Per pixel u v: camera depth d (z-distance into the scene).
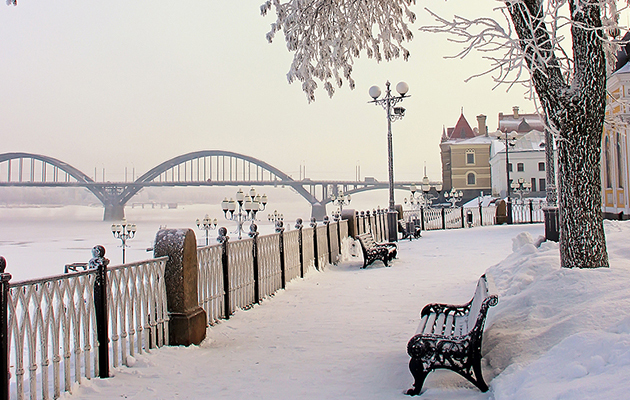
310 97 7.95
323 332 5.82
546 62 5.01
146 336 4.82
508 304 5.05
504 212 33.22
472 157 81.19
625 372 2.67
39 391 3.80
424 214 26.66
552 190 23.92
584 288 4.54
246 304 7.36
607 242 7.19
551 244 7.51
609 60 7.10
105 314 4.14
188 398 3.73
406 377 4.09
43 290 3.50
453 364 3.64
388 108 19.02
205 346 5.25
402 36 8.00
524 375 3.29
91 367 4.22
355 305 7.42
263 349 5.13
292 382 4.09
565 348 3.33
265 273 8.17
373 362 4.57
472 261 12.52
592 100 5.26
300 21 7.69
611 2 6.02
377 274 10.78
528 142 73.50
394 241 18.84
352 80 7.98
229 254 6.86
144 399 3.70
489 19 4.69
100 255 4.14
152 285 4.97
